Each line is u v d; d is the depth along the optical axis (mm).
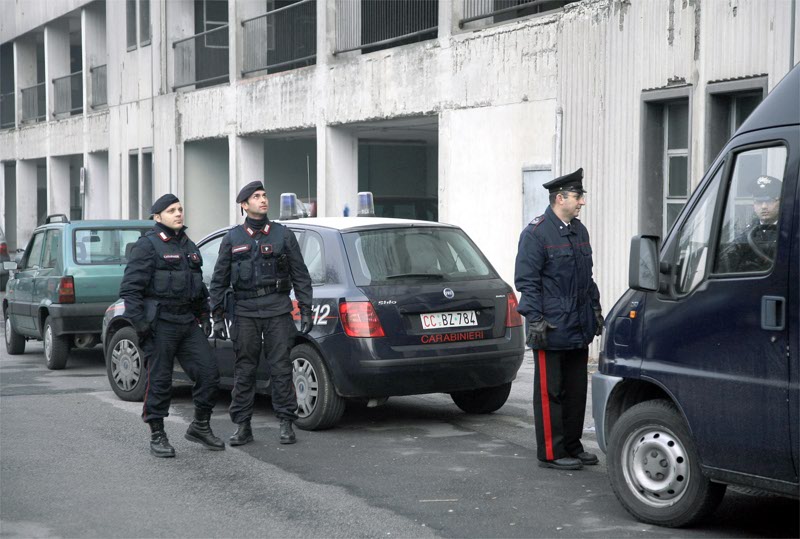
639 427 7078
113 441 9953
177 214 9328
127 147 31547
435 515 7285
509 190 16688
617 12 14258
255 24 25109
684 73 13219
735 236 6562
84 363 16062
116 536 6859
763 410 6277
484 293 10375
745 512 7367
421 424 10695
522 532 6871
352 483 8234
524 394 12430
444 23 18125
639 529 6938
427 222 10867
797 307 6113
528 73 16172
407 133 23156
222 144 28359
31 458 9211
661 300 6961
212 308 9633
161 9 28703
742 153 6598
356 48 20594
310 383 10289
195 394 9500
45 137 39156
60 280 14828
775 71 12008
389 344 9859
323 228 10570
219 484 8234
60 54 39094
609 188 14531
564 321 8391
